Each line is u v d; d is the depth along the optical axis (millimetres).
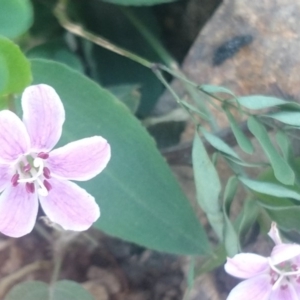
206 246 76
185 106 80
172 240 75
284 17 94
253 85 93
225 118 93
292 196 71
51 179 68
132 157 76
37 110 63
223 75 96
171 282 98
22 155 65
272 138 85
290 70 91
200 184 73
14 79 68
